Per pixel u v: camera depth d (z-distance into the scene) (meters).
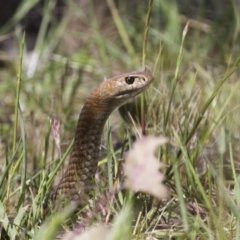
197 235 5.98
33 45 14.25
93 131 6.60
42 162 7.70
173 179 7.08
